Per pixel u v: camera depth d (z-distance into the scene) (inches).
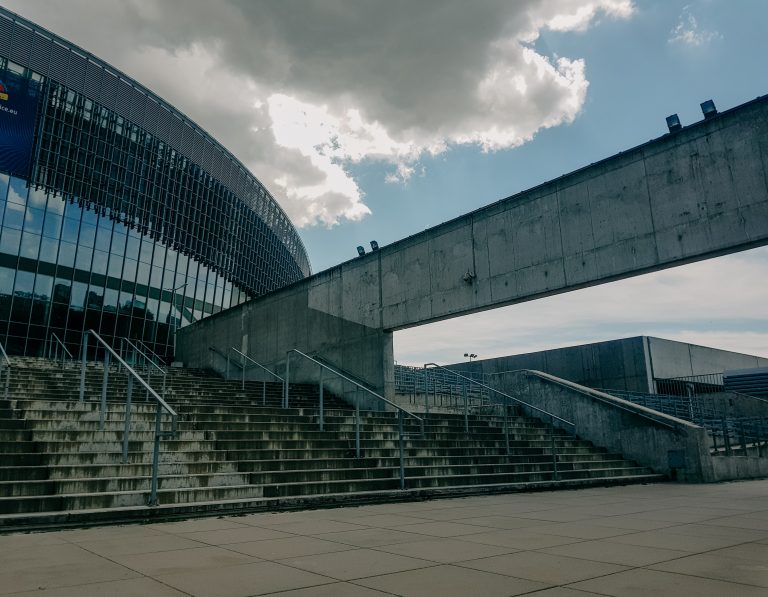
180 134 1571.1
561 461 521.3
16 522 235.6
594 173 502.9
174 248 1549.0
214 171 1686.8
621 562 176.9
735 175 419.2
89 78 1371.8
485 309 574.9
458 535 229.0
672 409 912.9
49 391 503.2
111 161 1405.0
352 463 398.3
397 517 283.0
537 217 537.3
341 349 704.4
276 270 2063.2
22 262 1259.8
